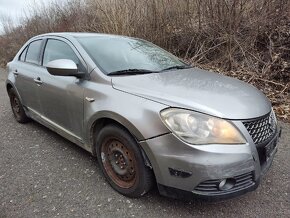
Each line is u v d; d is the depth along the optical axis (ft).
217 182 8.45
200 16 25.84
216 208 9.73
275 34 23.77
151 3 27.45
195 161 8.30
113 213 9.52
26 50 16.52
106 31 28.48
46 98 13.46
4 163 12.91
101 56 11.79
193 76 11.42
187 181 8.54
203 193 8.54
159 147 8.73
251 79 21.63
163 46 27.81
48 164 12.62
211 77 11.57
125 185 10.20
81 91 11.16
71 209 9.76
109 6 28.66
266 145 9.32
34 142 14.84
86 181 11.25
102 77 10.82
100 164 11.02
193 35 26.55
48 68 11.14
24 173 12.00
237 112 8.88
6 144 14.79
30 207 9.92
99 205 9.90
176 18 27.32
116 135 9.91
